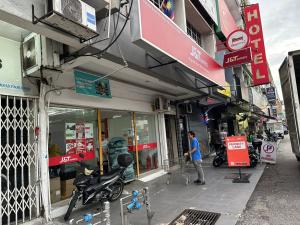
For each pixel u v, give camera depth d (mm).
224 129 20078
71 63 4797
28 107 5098
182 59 6195
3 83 4641
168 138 11359
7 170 4625
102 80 6668
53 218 5230
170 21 5801
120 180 6449
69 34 3934
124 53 5375
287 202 5496
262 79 14891
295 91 6871
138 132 9195
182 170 9789
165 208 5535
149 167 9633
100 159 7074
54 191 5637
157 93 9688
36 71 4828
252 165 10242
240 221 4605
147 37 4684
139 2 4605
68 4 3490
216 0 12578
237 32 10086
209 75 8289
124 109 8180
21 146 4891
